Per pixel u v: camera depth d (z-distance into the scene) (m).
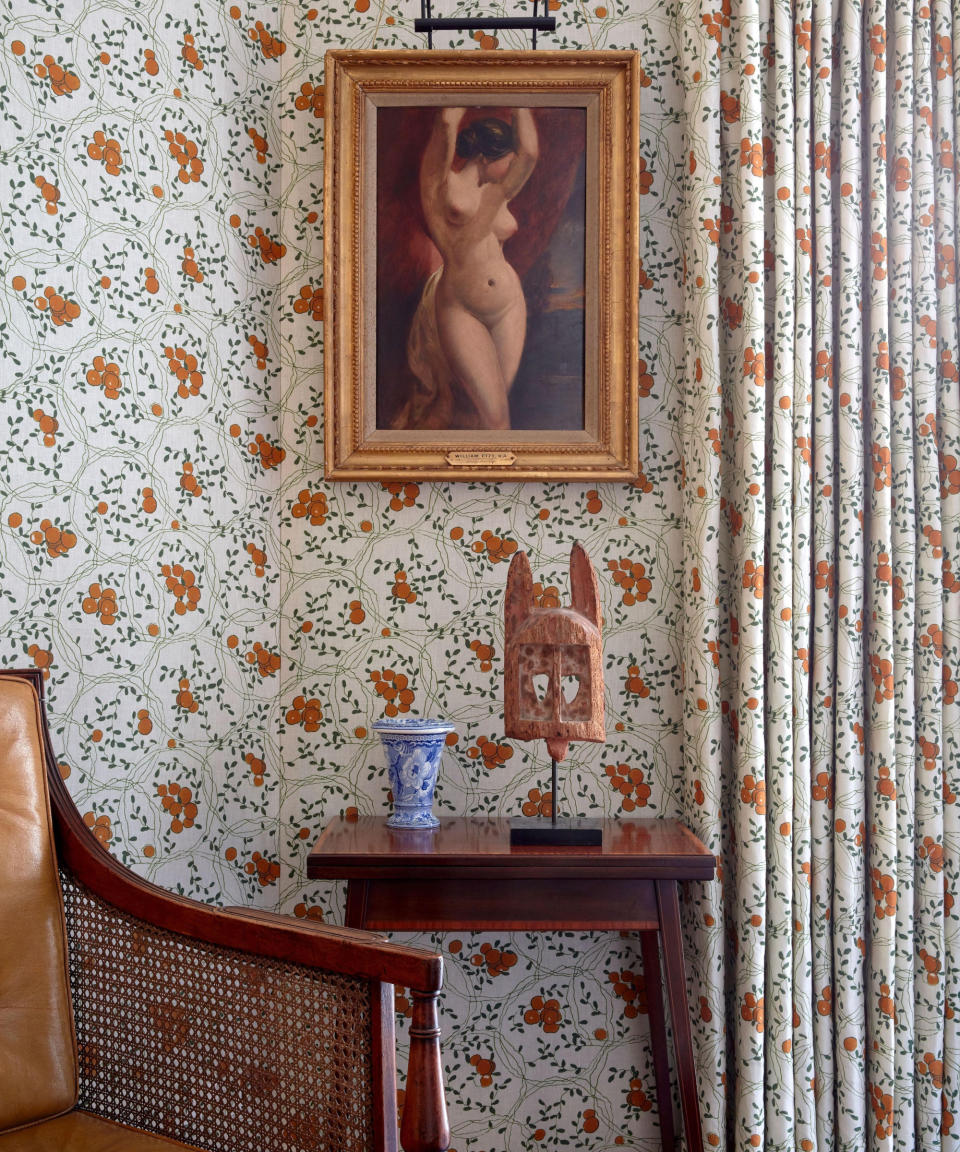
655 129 2.30
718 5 2.15
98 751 1.90
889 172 2.20
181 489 2.08
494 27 2.15
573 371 2.26
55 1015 1.43
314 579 2.28
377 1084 1.19
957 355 2.17
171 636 2.04
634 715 2.28
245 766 2.20
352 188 2.23
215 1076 1.35
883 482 2.12
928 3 2.20
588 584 1.94
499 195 2.25
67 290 1.87
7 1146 1.31
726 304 2.22
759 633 2.09
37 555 1.81
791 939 2.07
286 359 2.29
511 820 2.14
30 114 1.81
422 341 2.25
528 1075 2.24
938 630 2.14
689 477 2.19
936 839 2.13
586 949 2.25
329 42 2.30
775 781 2.09
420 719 2.12
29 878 1.45
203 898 2.09
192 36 2.11
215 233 2.15
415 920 1.84
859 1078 2.06
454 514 2.29
